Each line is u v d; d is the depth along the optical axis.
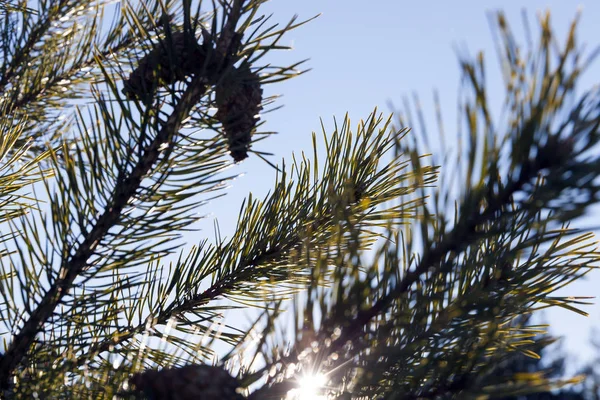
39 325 1.02
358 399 0.96
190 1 1.03
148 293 1.11
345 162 1.11
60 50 1.57
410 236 0.95
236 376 0.98
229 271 1.13
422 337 0.95
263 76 1.04
